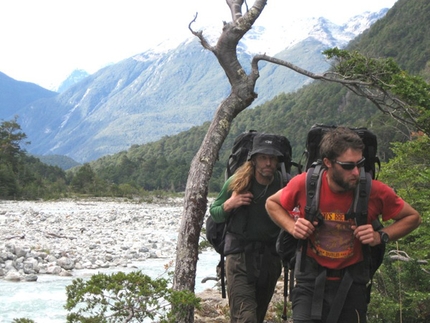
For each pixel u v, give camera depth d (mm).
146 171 149000
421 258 6574
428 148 7918
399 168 8195
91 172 100062
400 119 6535
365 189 3480
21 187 85062
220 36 5902
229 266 4730
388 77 6371
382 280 6281
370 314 5891
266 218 4633
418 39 127562
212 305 8141
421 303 5953
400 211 3523
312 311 3525
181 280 5535
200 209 5625
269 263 4660
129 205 74500
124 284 4684
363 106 140250
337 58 6410
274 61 6094
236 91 5902
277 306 7285
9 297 11922
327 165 3457
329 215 3520
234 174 4707
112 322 4691
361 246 3545
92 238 24812
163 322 4551
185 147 196500
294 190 3633
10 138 93500
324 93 160625
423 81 6395
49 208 61281
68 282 13883
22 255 16516
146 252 20359
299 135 144875
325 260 3551
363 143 3582
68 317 4586
